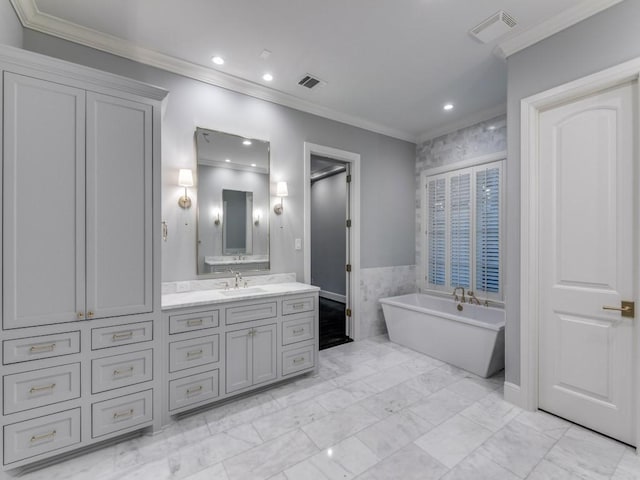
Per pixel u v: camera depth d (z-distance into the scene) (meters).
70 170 1.67
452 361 2.97
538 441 1.84
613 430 1.85
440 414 2.13
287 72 2.68
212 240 2.72
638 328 1.74
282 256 3.13
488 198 3.51
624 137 1.81
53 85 1.62
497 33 2.16
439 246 4.07
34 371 1.58
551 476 1.57
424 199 4.27
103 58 2.25
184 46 2.32
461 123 3.75
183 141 2.57
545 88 2.07
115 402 1.79
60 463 1.66
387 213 4.06
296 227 3.23
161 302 1.97
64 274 1.65
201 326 2.11
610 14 1.79
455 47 2.33
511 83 2.26
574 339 2.02
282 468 1.62
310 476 1.57
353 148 3.71
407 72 2.69
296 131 3.24
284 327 2.53
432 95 3.11
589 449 1.77
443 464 1.65
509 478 1.56
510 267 2.29
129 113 1.82
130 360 1.83
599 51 1.83
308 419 2.08
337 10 1.94
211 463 1.66
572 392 2.03
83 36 2.14
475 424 2.02
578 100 1.99
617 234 1.84
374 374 2.78
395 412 2.16
